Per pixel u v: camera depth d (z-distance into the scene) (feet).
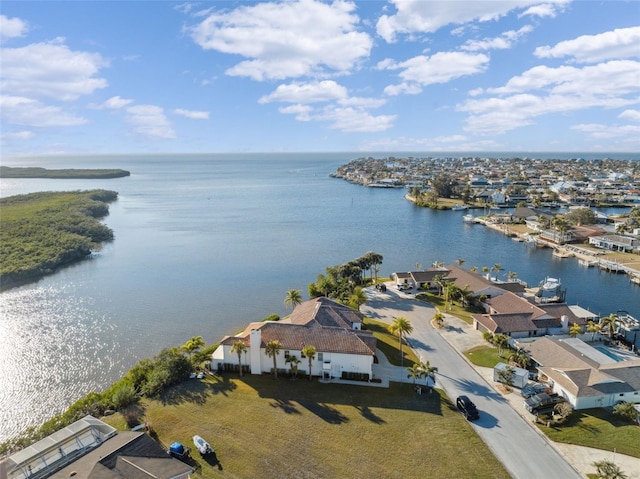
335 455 145.89
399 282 339.16
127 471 120.57
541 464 140.97
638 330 266.36
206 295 350.43
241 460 143.74
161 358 207.21
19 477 122.01
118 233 595.88
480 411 171.12
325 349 196.65
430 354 222.69
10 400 206.18
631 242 478.59
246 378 197.16
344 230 613.52
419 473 137.49
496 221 654.94
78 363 240.73
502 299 280.31
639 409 161.68
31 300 340.18
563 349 204.95
